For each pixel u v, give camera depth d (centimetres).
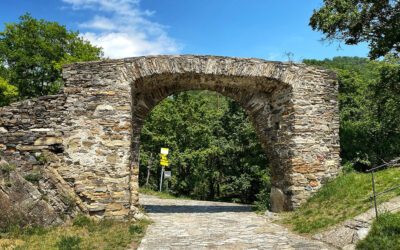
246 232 587
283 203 807
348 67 2062
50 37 1855
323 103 820
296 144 778
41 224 560
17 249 426
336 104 833
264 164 1677
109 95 714
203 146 2127
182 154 2028
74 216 636
